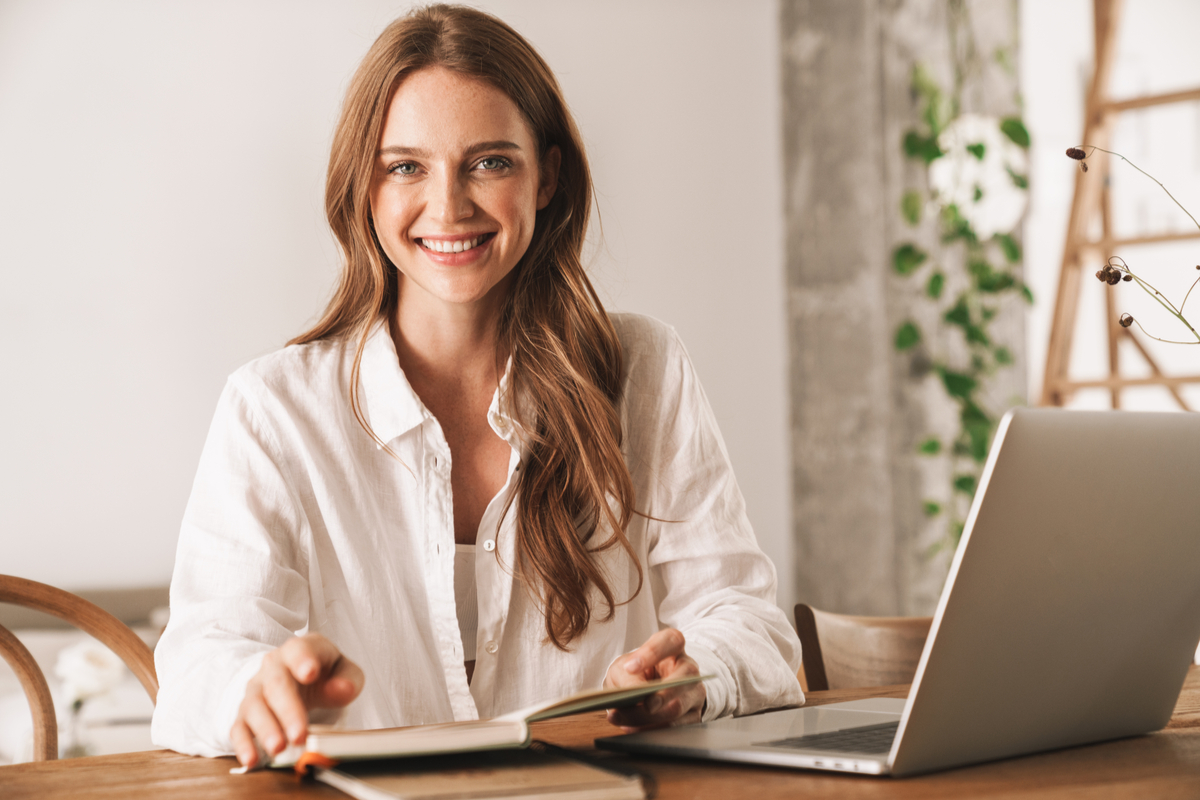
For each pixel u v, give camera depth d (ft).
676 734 2.77
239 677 2.75
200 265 12.16
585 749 2.76
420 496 3.97
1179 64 12.55
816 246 13.04
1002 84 12.14
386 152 3.71
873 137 12.50
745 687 3.33
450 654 3.89
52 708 3.97
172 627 3.28
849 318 12.73
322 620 3.93
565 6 13.28
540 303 4.17
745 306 13.64
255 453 3.80
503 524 3.98
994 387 12.24
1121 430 2.30
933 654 2.16
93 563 11.69
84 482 11.72
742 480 13.43
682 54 13.62
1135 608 2.52
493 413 4.00
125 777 2.52
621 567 4.18
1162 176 12.16
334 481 3.93
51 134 11.79
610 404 4.14
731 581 4.12
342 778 2.23
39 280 11.69
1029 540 2.18
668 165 13.50
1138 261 11.92
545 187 4.13
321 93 12.53
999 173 11.83
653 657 2.90
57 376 11.69
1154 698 2.77
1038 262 12.75
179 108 12.14
